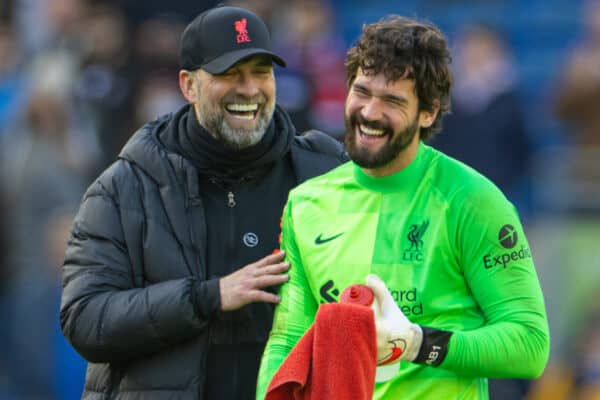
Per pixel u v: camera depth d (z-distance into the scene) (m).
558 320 27.28
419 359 13.40
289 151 17.22
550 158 31.34
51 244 28.89
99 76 31.17
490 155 31.75
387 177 14.30
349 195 14.53
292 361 13.49
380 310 13.44
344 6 42.09
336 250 14.28
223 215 16.73
